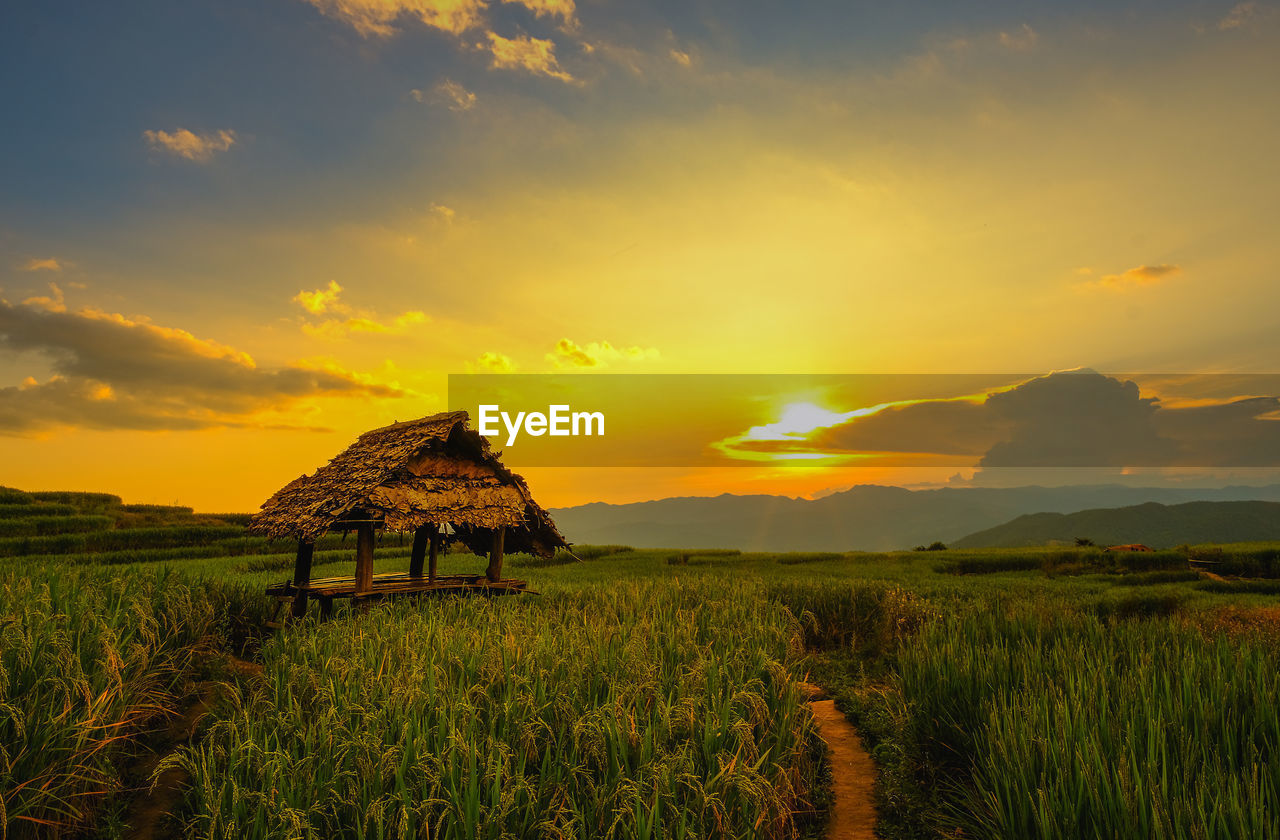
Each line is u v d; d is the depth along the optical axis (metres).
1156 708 6.38
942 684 8.05
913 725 7.87
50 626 7.83
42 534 42.66
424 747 5.69
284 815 4.71
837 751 8.75
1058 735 5.79
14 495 51.62
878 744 8.55
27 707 6.20
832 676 12.45
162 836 5.94
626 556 49.97
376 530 14.14
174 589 11.62
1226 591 29.66
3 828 5.10
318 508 13.43
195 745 7.65
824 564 42.19
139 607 9.23
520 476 15.79
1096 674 7.51
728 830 5.09
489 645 8.56
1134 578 34.12
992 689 7.57
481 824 4.91
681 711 6.52
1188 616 16.17
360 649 8.79
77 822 5.93
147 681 7.96
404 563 34.47
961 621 12.35
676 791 5.45
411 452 13.77
